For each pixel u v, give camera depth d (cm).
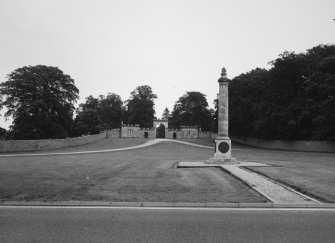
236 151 5588
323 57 6297
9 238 823
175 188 1473
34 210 1095
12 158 3759
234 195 1318
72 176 1905
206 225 930
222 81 3017
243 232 871
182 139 9425
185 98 13200
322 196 1301
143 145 7344
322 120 5553
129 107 13175
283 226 923
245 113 7856
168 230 886
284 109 6353
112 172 2130
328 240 812
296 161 3284
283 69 6347
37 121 7744
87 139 7656
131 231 877
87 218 997
